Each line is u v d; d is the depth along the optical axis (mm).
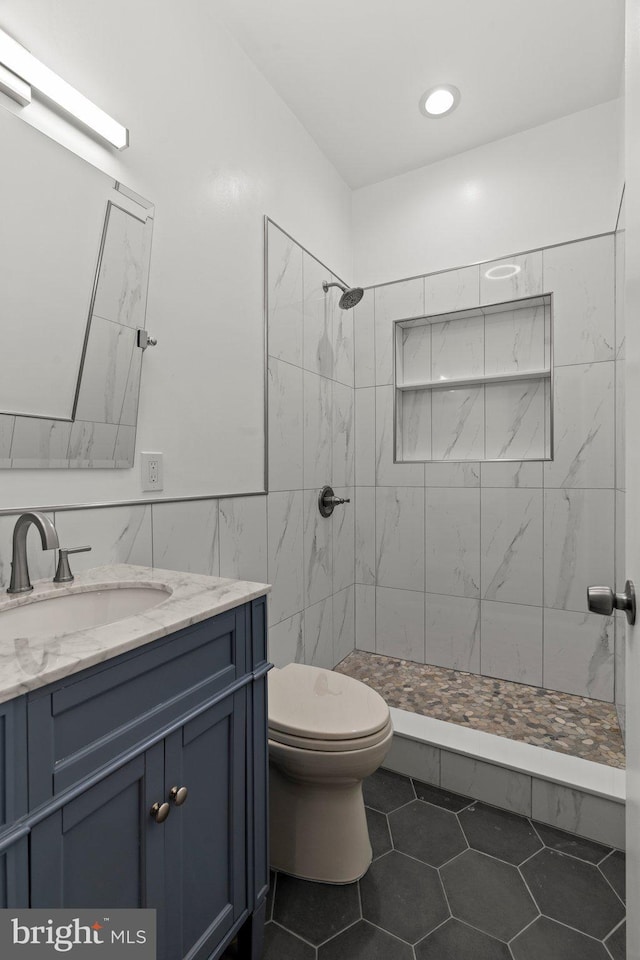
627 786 820
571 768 1553
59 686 654
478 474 2426
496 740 1729
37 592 1002
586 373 2172
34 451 1097
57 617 1032
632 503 747
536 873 1324
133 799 776
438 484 2523
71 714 676
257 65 1867
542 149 2240
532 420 2418
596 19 1683
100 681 712
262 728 1081
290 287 2090
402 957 1092
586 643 2180
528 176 2273
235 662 998
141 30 1359
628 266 790
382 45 1785
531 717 1972
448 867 1345
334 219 2506
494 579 2391
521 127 2252
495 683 2322
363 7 1631
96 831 714
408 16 1669
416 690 2236
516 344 2449
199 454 1586
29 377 1073
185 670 875
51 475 1147
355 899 1242
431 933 1148
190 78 1535
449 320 2594
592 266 2146
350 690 1440
